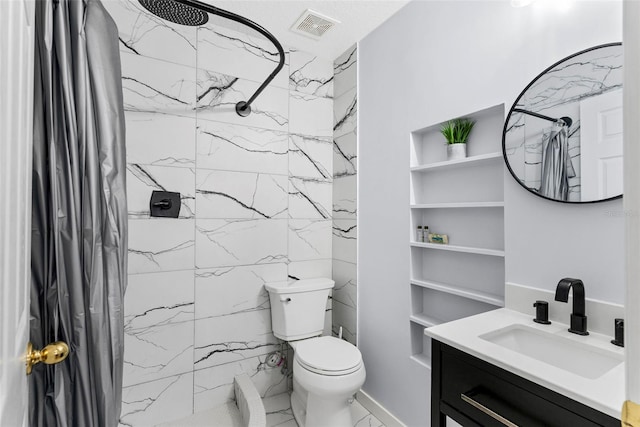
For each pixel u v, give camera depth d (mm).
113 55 1059
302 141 2336
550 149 1213
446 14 1642
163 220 1853
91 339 966
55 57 887
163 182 1856
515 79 1343
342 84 2391
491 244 1541
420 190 1874
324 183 2430
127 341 1749
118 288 1043
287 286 2094
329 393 1592
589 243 1124
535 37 1278
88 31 981
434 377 1133
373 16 1980
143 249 1796
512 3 1235
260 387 2143
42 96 847
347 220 2311
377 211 2062
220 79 2043
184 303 1904
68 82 898
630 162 357
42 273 852
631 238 356
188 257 1919
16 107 524
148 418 1799
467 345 1010
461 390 1033
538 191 1248
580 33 1150
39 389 882
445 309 1750
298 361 1743
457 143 1605
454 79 1596
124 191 1088
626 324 362
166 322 1852
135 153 1784
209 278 1981
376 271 2064
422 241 1833
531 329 1159
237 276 2070
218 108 2033
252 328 2115
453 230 1717
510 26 1365
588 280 1126
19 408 575
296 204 2305
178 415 1882
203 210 1972
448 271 1735
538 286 1267
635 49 354
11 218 497
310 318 2115
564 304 1180
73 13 930
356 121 2236
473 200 1621
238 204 2084
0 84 417
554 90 1204
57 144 886
